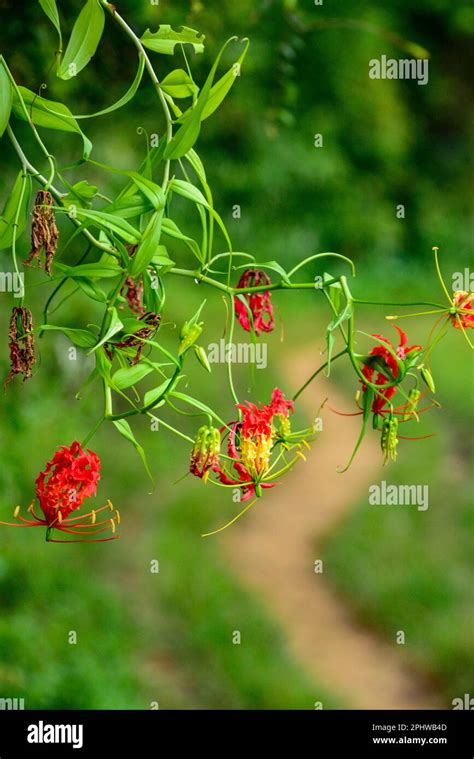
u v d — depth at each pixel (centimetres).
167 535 628
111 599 500
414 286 1633
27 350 178
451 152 2091
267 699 441
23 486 499
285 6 438
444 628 495
